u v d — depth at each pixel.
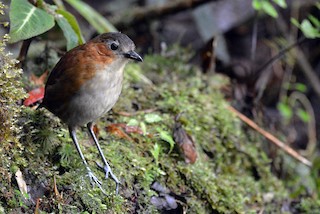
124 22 12.19
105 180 7.14
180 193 7.89
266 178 9.69
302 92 13.70
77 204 6.70
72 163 7.01
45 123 7.32
